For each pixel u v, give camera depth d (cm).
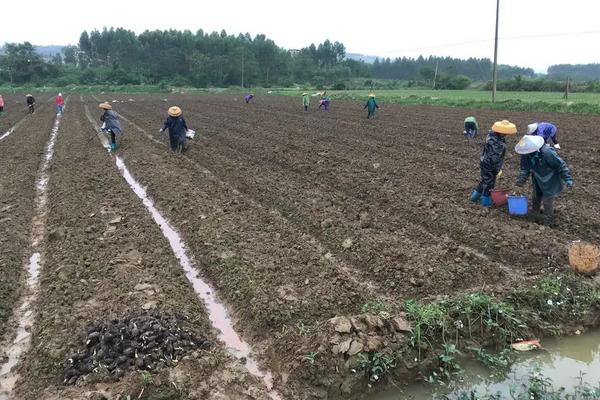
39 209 1094
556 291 633
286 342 554
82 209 1037
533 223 897
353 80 12606
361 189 1141
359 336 532
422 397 500
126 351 517
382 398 502
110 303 635
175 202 1096
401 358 521
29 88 8850
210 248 821
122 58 11888
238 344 585
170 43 12031
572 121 2509
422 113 3159
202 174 1362
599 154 1563
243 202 1078
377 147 1716
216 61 11012
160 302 639
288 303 636
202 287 723
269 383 515
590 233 854
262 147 1753
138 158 1581
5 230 920
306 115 3086
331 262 775
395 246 800
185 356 520
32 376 514
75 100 5366
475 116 2878
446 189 1147
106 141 1980
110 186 1234
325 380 500
